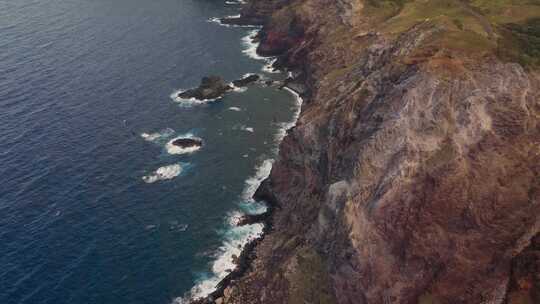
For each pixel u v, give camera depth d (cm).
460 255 7112
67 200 10462
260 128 13088
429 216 7356
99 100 14225
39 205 10312
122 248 9344
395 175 7562
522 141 7600
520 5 12075
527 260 6712
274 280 8350
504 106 7775
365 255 7450
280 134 12781
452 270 7075
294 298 8000
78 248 9319
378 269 7394
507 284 6744
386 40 12531
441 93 7900
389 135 7881
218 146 12344
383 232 7500
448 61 8500
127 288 8562
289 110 13912
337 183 8338
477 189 7325
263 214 10169
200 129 13050
